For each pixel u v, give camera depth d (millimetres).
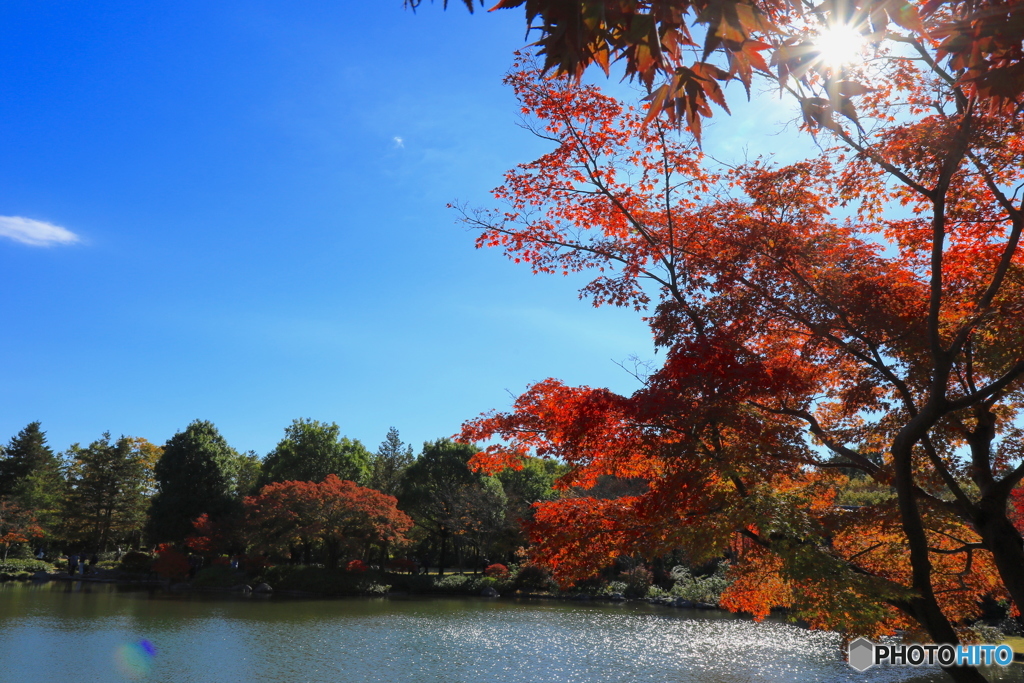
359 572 48844
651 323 9625
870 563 10555
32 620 29547
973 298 9555
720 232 9703
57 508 67812
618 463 10211
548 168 10086
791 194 9375
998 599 11367
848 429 10852
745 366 8242
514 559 56250
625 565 48844
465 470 55812
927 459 10594
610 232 10680
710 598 43000
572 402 9320
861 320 9273
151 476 72125
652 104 3287
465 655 24422
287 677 20375
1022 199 8281
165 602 38156
